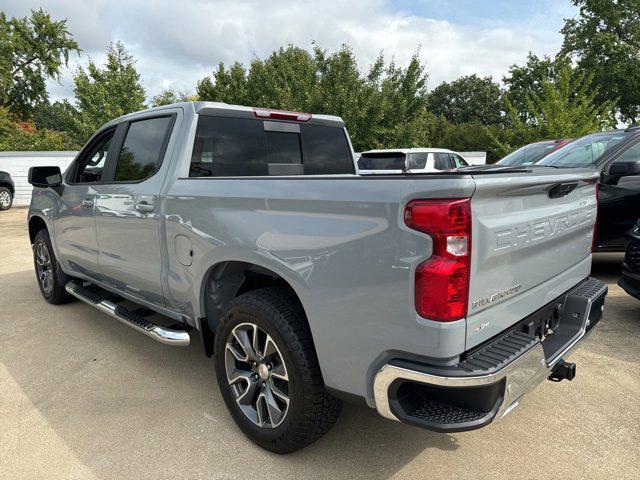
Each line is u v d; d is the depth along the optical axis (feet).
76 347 12.64
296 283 7.04
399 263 5.89
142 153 10.81
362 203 6.23
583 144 19.22
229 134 10.50
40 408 9.57
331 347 6.73
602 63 105.91
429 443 8.27
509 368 5.93
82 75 73.41
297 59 77.92
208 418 9.18
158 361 11.77
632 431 8.55
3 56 102.22
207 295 9.15
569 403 9.53
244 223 7.84
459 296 5.71
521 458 7.84
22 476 7.50
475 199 5.78
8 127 96.22
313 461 7.82
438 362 5.83
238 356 8.27
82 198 12.53
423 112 68.49
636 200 17.15
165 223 9.57
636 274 13.09
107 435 8.61
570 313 8.56
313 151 12.35
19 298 17.20
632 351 11.88
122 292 12.07
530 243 6.87
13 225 37.78
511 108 69.21
